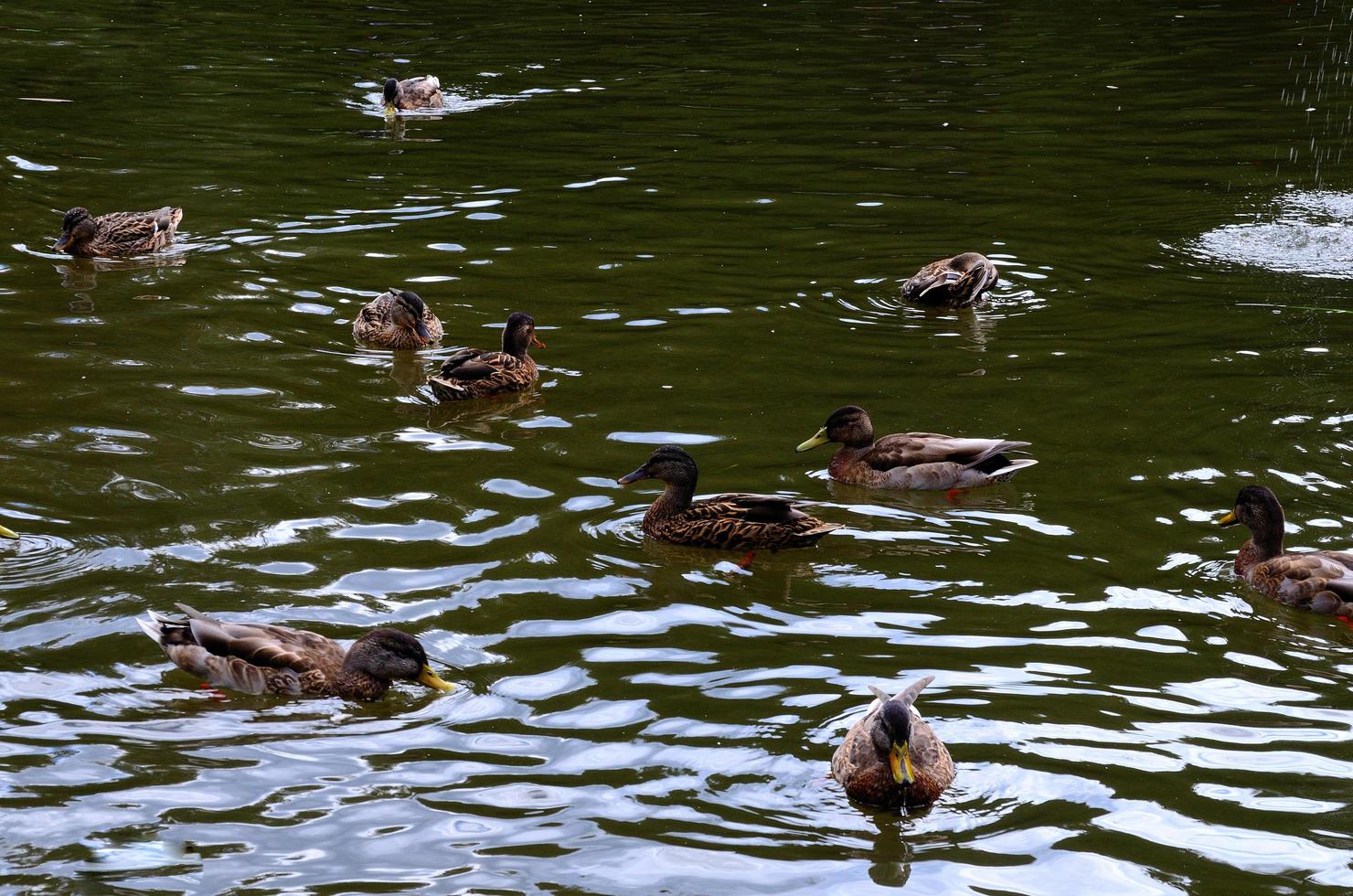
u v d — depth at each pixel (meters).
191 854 8.78
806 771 9.88
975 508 14.44
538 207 25.03
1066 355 18.66
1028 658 11.47
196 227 23.47
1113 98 33.44
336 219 24.09
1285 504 14.34
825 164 27.88
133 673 10.93
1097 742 10.27
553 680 11.02
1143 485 14.83
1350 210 25.34
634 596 12.48
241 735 10.20
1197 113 32.06
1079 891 8.61
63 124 29.33
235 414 16.25
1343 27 41.09
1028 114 31.88
